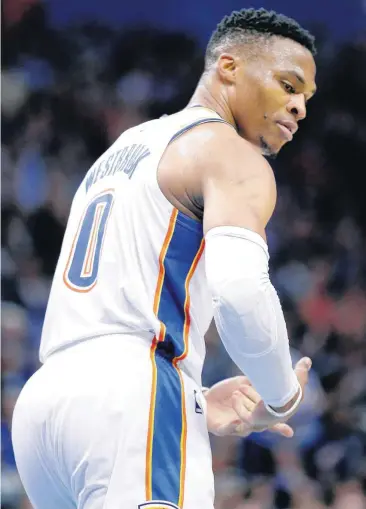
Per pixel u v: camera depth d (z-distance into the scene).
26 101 15.27
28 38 16.08
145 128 4.25
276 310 3.54
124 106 15.79
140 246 3.84
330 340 12.76
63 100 15.48
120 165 4.15
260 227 3.62
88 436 3.58
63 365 3.81
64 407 3.67
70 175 14.64
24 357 11.19
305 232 15.01
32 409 3.82
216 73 4.32
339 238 15.16
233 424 4.25
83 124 15.37
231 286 3.46
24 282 12.66
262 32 4.26
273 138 4.26
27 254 13.20
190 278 3.84
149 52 16.56
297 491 10.27
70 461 3.65
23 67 15.80
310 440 11.05
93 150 15.20
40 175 14.32
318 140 16.34
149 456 3.54
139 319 3.76
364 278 14.62
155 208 3.86
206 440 3.76
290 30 4.29
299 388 3.80
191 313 3.84
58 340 3.91
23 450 3.92
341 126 16.39
